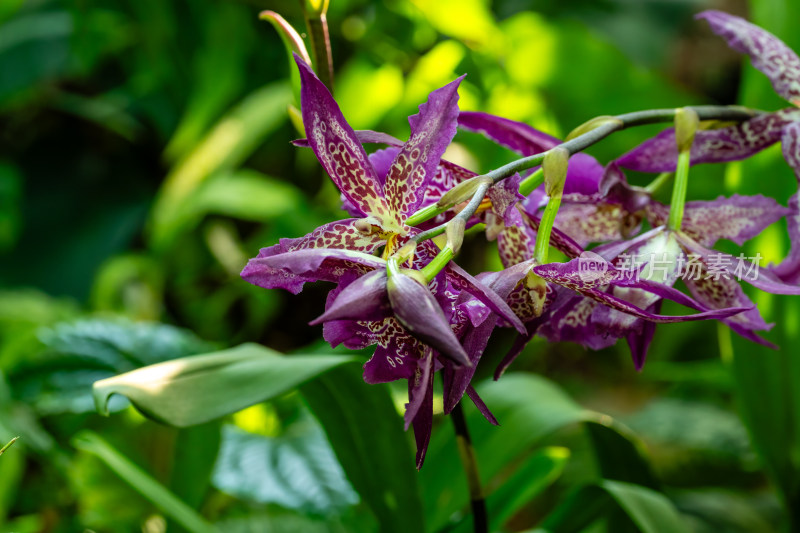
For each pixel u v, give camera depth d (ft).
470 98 3.06
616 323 1.40
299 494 2.02
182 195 3.47
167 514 1.60
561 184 1.34
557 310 1.41
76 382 2.14
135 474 1.64
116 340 2.25
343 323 1.30
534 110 3.01
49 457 2.04
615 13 3.53
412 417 1.25
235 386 1.48
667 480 2.86
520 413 1.80
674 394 3.40
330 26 3.25
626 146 2.84
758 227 1.47
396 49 3.20
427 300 1.23
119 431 2.27
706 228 1.48
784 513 1.82
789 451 1.79
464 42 2.86
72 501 2.43
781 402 1.79
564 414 1.77
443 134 1.31
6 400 1.86
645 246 1.42
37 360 2.16
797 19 1.82
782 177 1.81
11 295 3.51
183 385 1.48
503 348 3.38
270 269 1.31
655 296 1.39
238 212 3.50
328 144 1.33
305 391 1.59
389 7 3.11
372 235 1.34
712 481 2.84
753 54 1.54
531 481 1.81
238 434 2.30
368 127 3.24
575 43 2.78
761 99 1.83
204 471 1.80
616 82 2.83
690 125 1.43
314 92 1.31
